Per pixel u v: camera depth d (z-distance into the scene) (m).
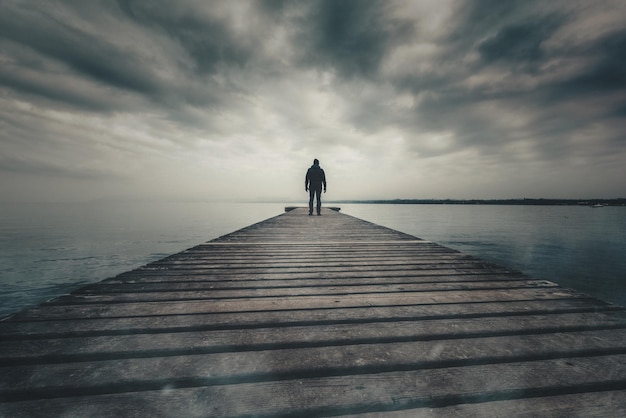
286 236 5.35
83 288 2.13
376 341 1.36
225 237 5.18
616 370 1.13
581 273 17.44
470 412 0.92
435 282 2.38
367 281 2.41
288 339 1.36
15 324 1.46
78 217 105.38
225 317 1.61
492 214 131.38
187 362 1.16
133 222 74.19
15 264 19.11
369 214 116.44
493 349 1.28
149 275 2.54
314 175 10.55
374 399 0.96
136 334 1.39
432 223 67.69
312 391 1.00
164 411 0.90
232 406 0.92
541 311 1.72
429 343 1.34
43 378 1.03
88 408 0.90
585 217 104.31
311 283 2.35
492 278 2.50
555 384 1.03
